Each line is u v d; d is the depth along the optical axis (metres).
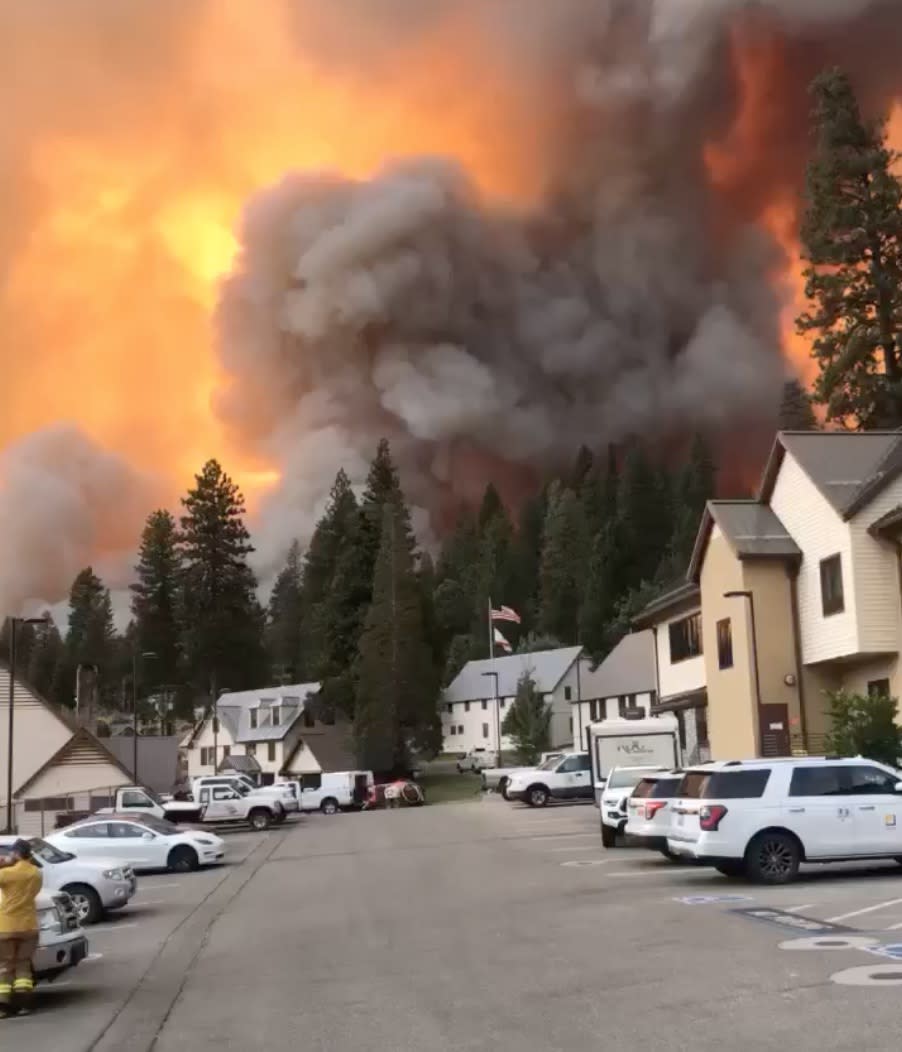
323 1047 8.84
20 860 11.84
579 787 52.16
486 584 149.38
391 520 84.94
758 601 32.78
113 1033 10.20
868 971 10.22
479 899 18.78
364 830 43.88
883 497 29.75
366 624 83.50
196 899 23.03
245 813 51.12
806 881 17.66
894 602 29.39
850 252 58.69
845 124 59.66
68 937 12.55
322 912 18.80
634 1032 8.55
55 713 52.38
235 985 12.31
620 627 118.00
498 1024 9.20
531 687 89.31
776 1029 8.31
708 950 11.92
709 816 17.64
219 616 111.81
